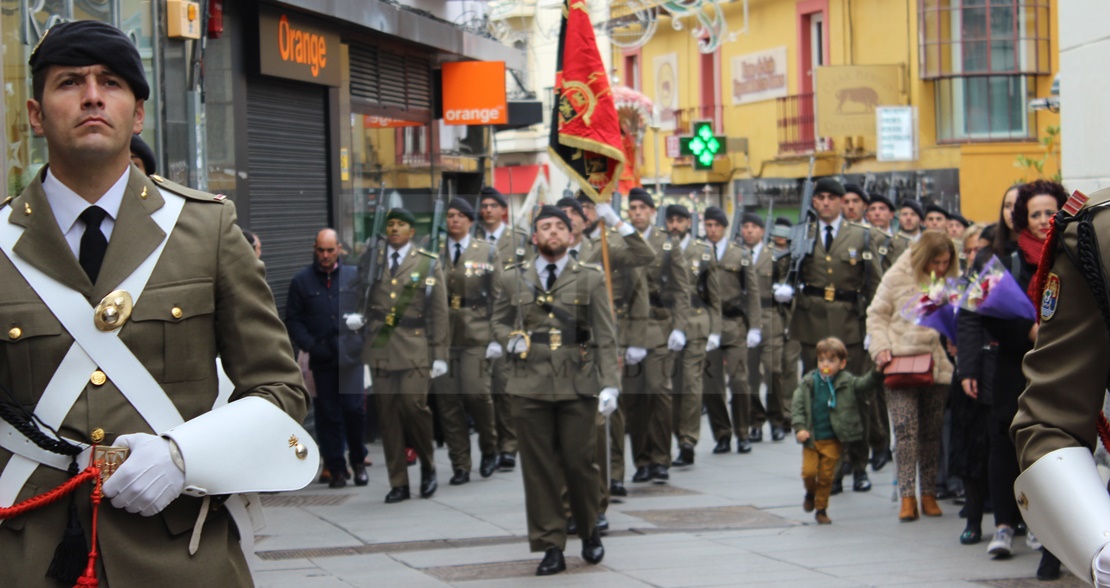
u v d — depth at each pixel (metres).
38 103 3.57
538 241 8.74
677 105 38.78
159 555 3.47
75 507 3.43
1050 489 3.30
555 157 10.87
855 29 32.00
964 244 11.77
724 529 10.15
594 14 24.09
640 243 11.88
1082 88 10.27
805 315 14.23
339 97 15.69
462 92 19.38
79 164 3.54
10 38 8.68
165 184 3.72
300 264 14.73
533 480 8.52
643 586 8.05
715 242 13.50
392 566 8.84
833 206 14.09
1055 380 3.44
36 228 3.52
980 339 8.66
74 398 3.45
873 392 12.54
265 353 3.69
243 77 13.49
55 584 3.39
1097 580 3.12
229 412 3.52
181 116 11.57
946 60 30.02
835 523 10.32
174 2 11.30
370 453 14.59
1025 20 29.83
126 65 3.59
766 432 16.16
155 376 3.53
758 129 35.34
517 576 8.47
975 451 9.21
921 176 26.80
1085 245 3.36
